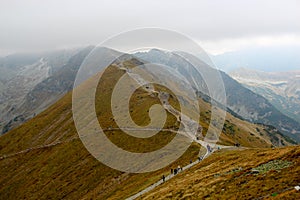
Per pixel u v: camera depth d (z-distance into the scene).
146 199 73.06
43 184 153.62
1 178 190.50
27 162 194.00
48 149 197.50
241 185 57.19
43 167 171.88
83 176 137.00
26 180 167.38
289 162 60.72
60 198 130.25
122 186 101.50
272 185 51.69
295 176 52.62
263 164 64.62
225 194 55.81
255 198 49.81
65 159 165.50
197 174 78.81
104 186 113.38
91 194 115.38
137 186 92.06
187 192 64.81
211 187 62.28
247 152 87.62
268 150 81.56
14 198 160.00
